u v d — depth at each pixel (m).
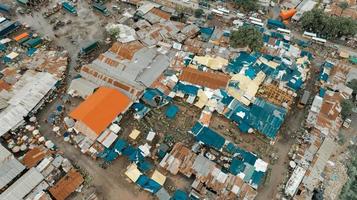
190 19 94.94
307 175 62.03
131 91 72.81
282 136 69.25
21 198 56.84
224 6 100.94
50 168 61.44
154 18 92.69
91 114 66.94
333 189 61.88
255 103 72.56
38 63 80.19
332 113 71.88
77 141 65.88
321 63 85.56
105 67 78.00
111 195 59.53
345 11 99.44
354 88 77.25
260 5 100.56
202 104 72.88
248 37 82.62
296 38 92.56
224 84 75.00
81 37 88.88
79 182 59.88
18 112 68.50
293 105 75.38
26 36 87.06
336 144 68.06
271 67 80.12
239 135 69.19
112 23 92.44
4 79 76.06
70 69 80.75
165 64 79.56
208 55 82.81
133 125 69.88
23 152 64.88
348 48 90.56
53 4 99.25
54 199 58.28
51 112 71.75
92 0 100.31
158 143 66.81
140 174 61.47
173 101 74.62
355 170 65.19
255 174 61.53
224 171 62.91
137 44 82.75
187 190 60.75
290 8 101.19
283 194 60.56
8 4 99.19
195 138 67.88
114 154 64.12
